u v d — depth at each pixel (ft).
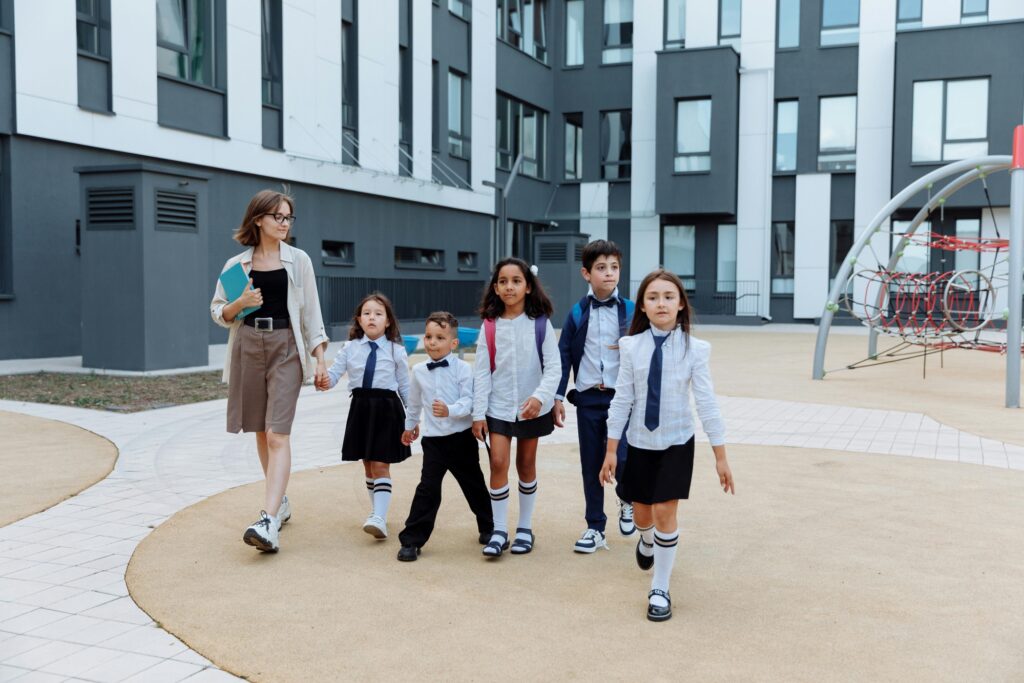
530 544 15.56
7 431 26.99
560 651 11.25
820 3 90.58
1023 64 81.15
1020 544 15.90
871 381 42.75
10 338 45.19
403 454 16.02
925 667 10.73
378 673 10.61
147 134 51.62
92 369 42.27
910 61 84.79
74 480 20.71
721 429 12.58
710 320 92.79
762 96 92.07
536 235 82.38
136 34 50.78
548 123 101.04
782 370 47.80
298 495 19.70
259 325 15.64
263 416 16.07
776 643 11.50
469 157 86.22
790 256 93.15
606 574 14.33
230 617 12.37
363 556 15.24
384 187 72.69
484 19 87.04
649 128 96.12
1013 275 33.76
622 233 98.84
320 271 66.90
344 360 16.08
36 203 46.01
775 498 19.38
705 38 93.76
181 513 17.89
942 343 46.62
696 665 10.81
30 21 44.96
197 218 44.19
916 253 87.97
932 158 84.89
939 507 18.57
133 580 13.91
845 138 90.79
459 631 11.90
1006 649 11.27
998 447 25.40
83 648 11.32
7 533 16.46
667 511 12.42
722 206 90.53
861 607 12.79
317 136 65.36
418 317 77.00
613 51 98.63
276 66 61.93
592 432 15.60
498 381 15.33
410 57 76.28
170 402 33.14
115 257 41.78
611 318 15.69
